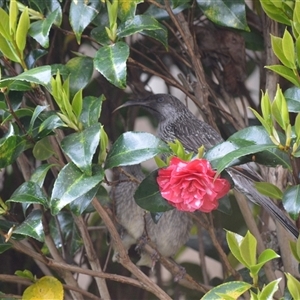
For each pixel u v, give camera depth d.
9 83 6.39
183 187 6.16
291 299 6.80
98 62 6.64
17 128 6.77
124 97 10.38
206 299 6.21
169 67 10.35
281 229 8.30
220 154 6.30
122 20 7.14
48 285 7.26
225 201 7.80
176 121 10.38
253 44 9.56
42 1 7.45
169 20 9.51
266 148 5.82
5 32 6.52
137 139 6.40
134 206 9.48
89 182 6.09
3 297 7.38
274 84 8.62
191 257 12.30
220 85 9.64
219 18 8.01
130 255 10.43
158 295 7.46
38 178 6.77
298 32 6.38
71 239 8.78
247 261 6.27
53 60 9.36
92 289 9.99
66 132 8.61
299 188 6.00
